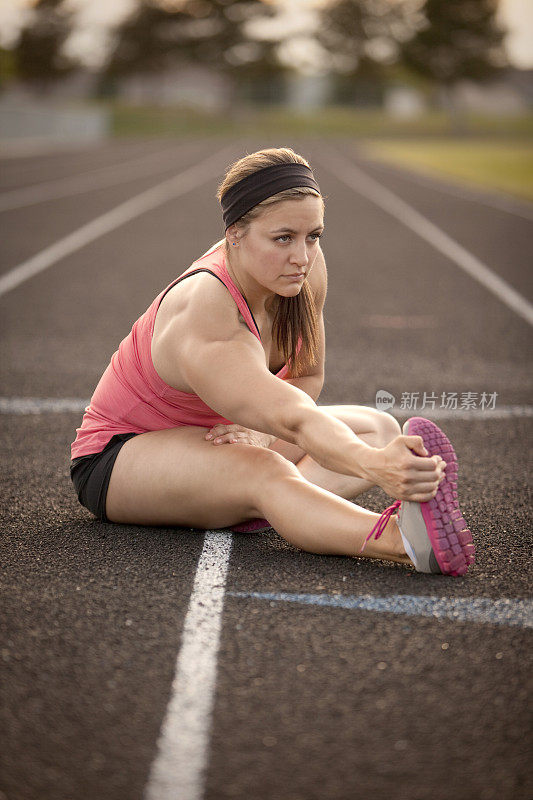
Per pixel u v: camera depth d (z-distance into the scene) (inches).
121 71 5994.1
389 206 1086.4
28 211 948.0
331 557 175.5
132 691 129.6
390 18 5812.0
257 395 156.1
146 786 110.3
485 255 691.4
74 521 195.5
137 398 184.4
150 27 5920.3
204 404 179.9
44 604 154.9
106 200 1092.5
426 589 161.8
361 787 110.7
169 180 1438.2
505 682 133.3
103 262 623.8
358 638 144.6
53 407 291.6
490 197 1216.8
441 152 2586.1
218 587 161.8
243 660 137.7
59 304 473.4
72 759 115.1
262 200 154.2
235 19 5999.0
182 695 128.8
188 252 679.7
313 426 152.9
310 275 185.0
